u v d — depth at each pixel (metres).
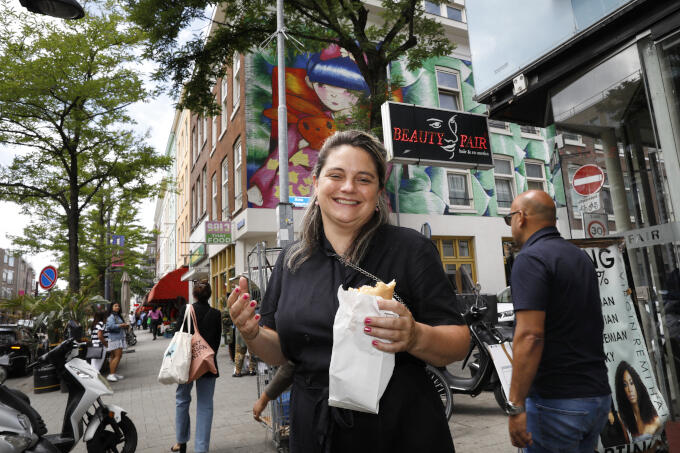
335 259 1.29
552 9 4.29
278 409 4.28
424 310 1.19
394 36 9.19
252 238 14.14
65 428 3.94
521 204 2.24
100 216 20.64
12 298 10.74
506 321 7.57
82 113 12.08
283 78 8.45
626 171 4.01
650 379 2.63
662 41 3.58
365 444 1.14
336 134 1.37
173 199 36.97
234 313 1.27
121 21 11.99
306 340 1.23
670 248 3.65
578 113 4.37
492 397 6.07
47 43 11.34
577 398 1.89
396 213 14.65
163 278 21.86
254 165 13.42
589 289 1.98
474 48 5.40
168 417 6.14
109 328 9.67
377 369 1.04
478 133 8.14
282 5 8.77
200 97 10.13
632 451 2.46
